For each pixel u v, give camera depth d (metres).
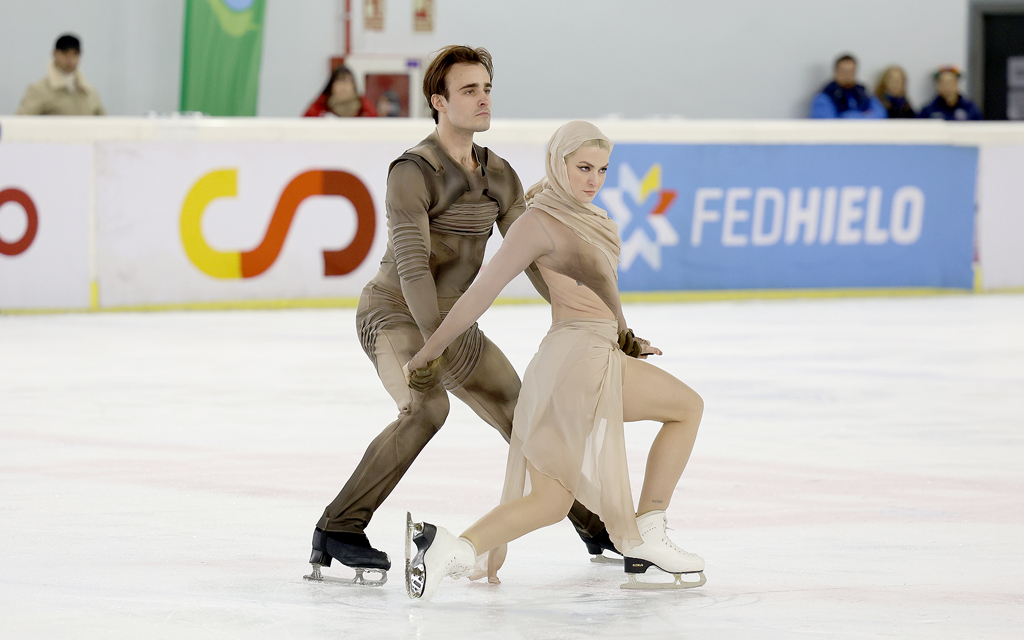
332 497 14.79
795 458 17.12
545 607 10.58
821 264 39.34
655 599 10.82
